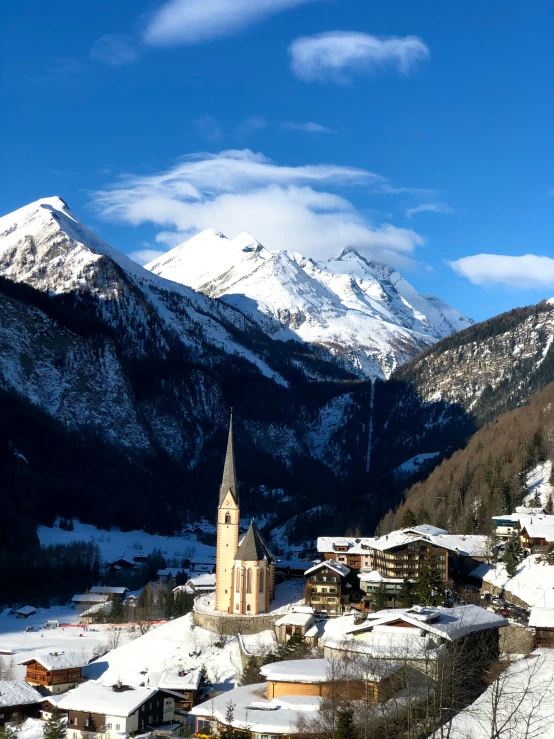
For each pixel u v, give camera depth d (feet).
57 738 501.15
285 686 472.85
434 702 405.80
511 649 557.33
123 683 570.05
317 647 568.82
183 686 562.66
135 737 497.87
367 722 389.60
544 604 644.27
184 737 482.28
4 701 565.53
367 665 452.35
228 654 654.94
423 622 521.24
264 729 423.23
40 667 627.46
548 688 449.06
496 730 385.09
